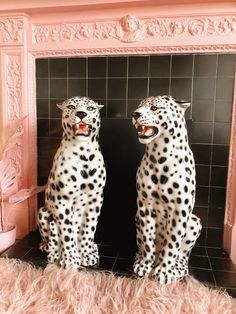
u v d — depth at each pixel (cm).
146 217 141
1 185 179
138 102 181
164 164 132
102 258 159
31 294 130
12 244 180
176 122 131
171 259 137
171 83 176
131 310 121
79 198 147
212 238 182
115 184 182
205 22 164
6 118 196
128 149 179
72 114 137
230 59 167
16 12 180
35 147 199
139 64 177
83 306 124
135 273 142
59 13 180
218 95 171
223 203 178
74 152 141
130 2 163
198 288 133
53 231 150
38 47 186
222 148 175
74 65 186
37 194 203
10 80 192
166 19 168
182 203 131
